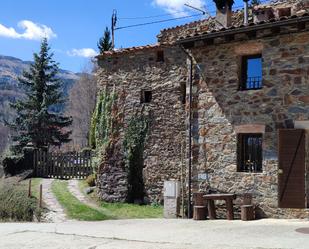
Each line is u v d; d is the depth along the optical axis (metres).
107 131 19.91
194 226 11.13
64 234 10.02
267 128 12.41
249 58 13.21
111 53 20.02
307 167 11.82
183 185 14.47
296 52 12.06
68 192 20.28
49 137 34.06
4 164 25.09
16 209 16.17
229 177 13.01
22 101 34.47
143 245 8.41
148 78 19.12
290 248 7.70
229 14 16.80
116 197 19.08
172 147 18.25
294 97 12.01
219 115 13.39
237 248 7.83
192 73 14.10
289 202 11.73
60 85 35.34
